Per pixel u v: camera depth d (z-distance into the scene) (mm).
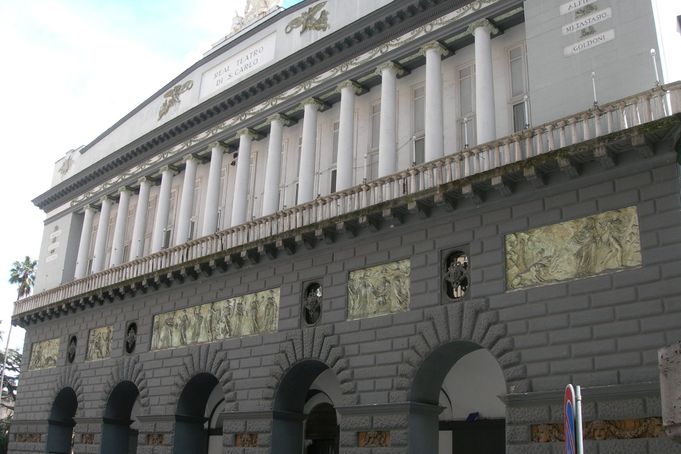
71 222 42312
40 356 38781
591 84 19938
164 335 30125
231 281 27641
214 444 31688
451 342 19938
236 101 31703
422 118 25906
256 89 30672
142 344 31047
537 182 19109
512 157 20312
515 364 18469
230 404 25812
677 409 8781
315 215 25016
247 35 33031
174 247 30750
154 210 37250
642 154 17406
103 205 39625
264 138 31906
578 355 17422
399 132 26312
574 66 20438
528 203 19438
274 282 25781
